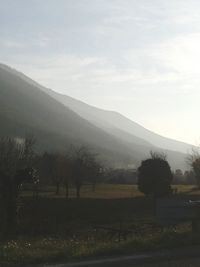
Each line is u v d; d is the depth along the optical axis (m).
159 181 59.59
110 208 53.47
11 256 10.55
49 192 78.56
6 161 40.00
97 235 22.34
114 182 115.19
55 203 52.88
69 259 10.46
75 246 12.71
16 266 9.77
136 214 48.53
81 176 76.38
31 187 66.81
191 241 12.38
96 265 9.98
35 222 36.59
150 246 11.79
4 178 30.44
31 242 16.34
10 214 30.23
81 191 84.19
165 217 13.98
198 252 11.34
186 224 17.84
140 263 10.49
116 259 10.35
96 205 54.53
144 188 60.16
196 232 13.58
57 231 29.50
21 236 24.64
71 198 60.31
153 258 10.71
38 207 48.88
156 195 59.56
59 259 10.44
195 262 10.61
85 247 12.20
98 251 11.05
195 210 13.88
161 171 59.84
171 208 13.94
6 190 30.39
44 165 79.25
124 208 54.12
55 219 42.00
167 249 11.68
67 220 41.91
